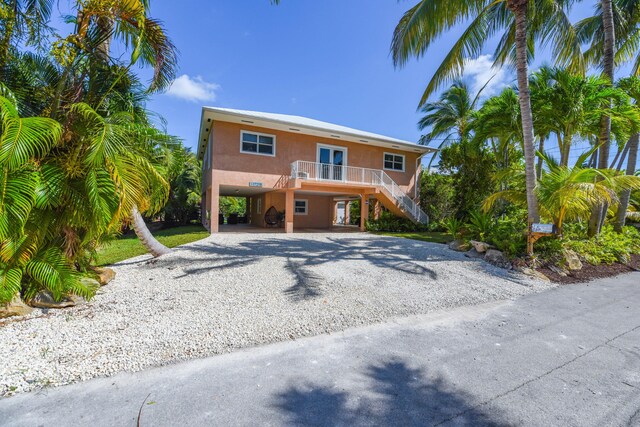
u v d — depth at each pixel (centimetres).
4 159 288
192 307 439
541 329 396
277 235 1398
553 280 645
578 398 246
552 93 874
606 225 1067
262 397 240
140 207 484
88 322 375
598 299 531
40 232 387
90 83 486
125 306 435
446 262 773
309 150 1642
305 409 227
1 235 321
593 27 1160
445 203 1855
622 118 902
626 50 1211
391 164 1908
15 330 343
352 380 268
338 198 2253
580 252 791
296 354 315
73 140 411
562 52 936
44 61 471
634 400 244
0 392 238
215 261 747
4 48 423
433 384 264
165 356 302
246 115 1356
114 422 207
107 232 499
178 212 2220
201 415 217
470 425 213
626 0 1104
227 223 2395
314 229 1881
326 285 568
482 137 1164
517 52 753
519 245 773
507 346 343
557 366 299
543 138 1181
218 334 354
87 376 264
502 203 1323
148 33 490
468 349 333
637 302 516
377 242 1159
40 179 362
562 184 727
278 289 536
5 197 321
